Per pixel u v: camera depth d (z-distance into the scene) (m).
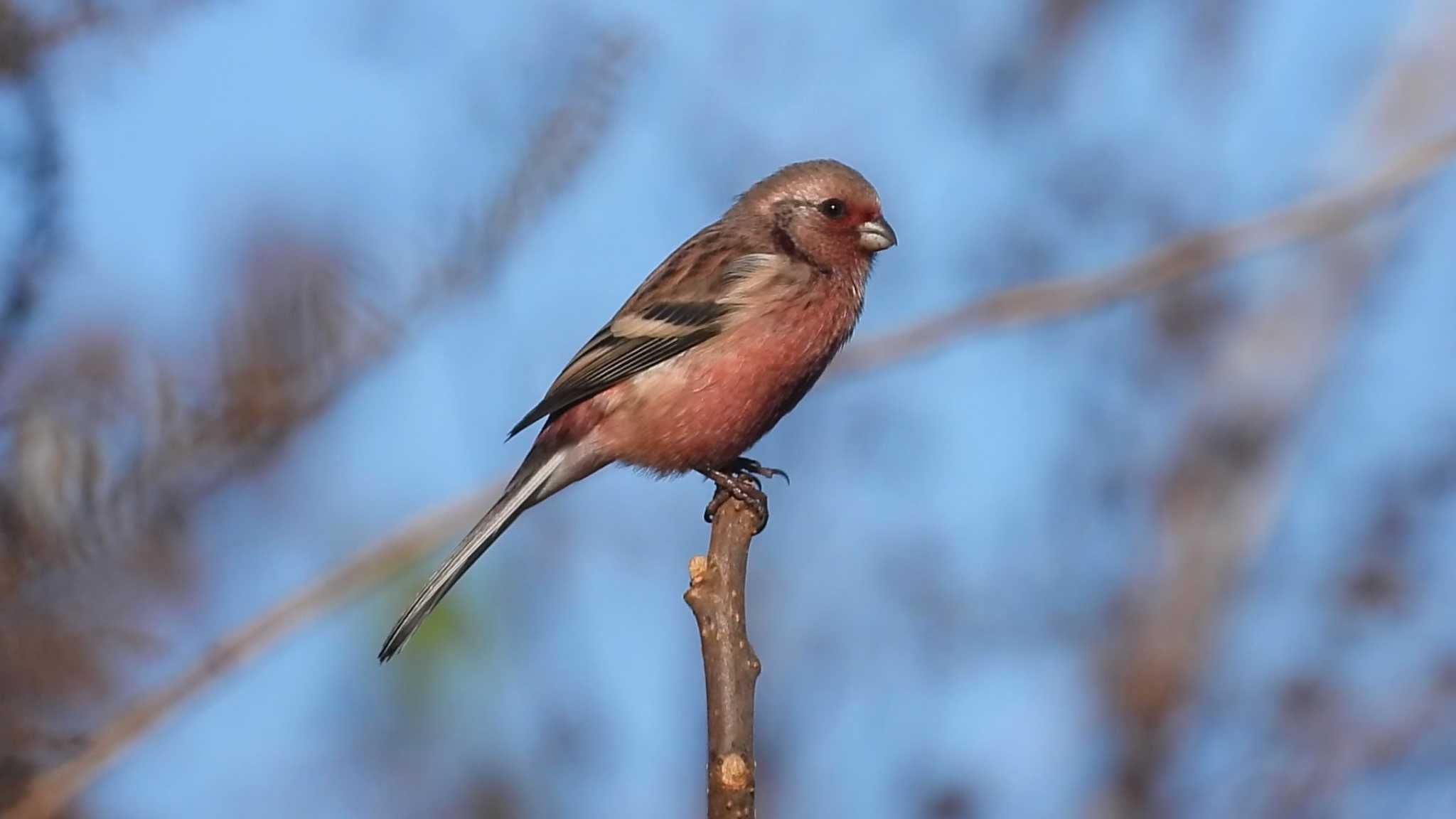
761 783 14.08
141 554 4.13
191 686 4.62
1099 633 16.02
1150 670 15.88
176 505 4.18
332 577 7.68
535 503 11.27
